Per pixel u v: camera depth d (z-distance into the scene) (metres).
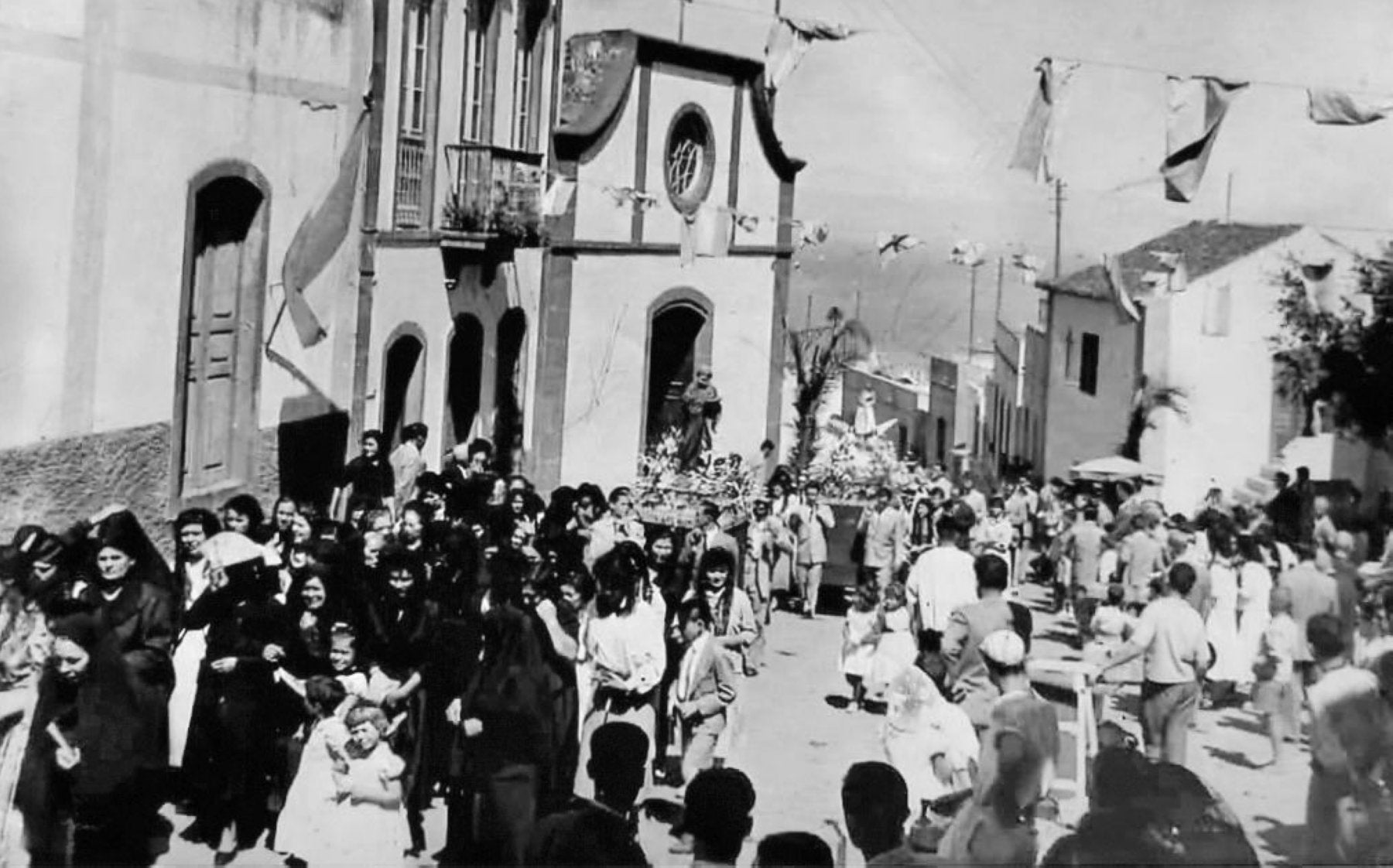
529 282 20.42
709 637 11.37
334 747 9.68
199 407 14.53
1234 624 15.62
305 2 15.34
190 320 14.32
